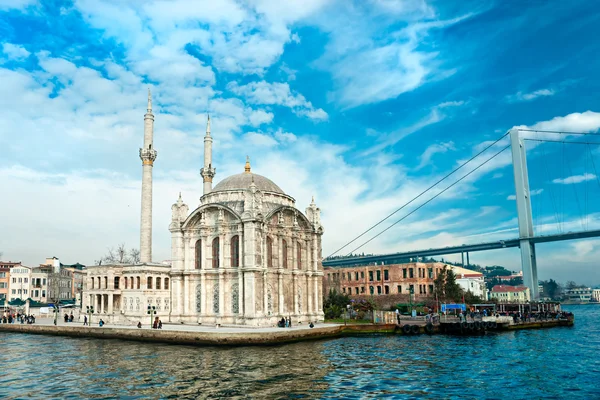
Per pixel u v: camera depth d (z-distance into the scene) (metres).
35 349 74.44
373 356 64.88
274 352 68.12
